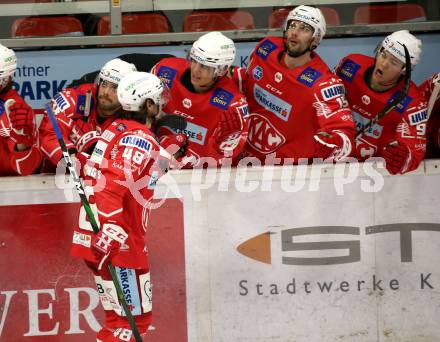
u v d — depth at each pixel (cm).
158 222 1641
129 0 2000
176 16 2016
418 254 1680
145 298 1515
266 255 1659
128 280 1488
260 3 2019
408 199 1666
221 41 1658
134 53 2012
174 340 1667
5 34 2003
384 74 1738
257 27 2028
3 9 1991
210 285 1659
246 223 1650
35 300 1644
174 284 1656
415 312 1688
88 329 1652
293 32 1711
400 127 1736
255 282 1661
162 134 1670
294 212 1653
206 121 1733
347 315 1681
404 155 1634
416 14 2039
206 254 1653
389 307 1686
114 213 1412
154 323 1661
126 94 1474
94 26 2011
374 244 1670
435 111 1894
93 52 2012
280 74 1773
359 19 2033
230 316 1667
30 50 2005
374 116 1803
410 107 1747
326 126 1717
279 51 1791
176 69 1747
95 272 1519
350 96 1827
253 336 1673
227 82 1734
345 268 1670
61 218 1625
